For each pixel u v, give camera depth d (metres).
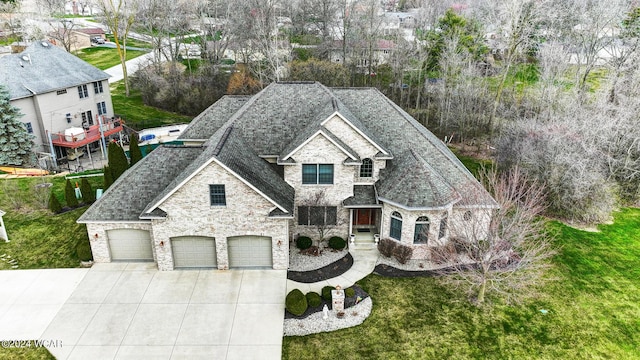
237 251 26.14
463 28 55.94
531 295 25.05
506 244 24.22
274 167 29.41
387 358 20.73
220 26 69.50
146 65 65.31
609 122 35.47
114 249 26.61
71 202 32.41
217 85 59.97
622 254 29.38
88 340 21.17
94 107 47.25
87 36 83.94
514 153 37.22
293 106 30.94
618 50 54.88
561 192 33.59
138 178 26.84
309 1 73.38
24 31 80.31
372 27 62.47
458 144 48.47
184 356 20.34
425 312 23.53
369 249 28.62
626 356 21.31
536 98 50.78
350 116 29.42
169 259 25.88
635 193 36.72
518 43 46.03
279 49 60.16
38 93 40.66
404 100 58.25
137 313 22.84
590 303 24.72
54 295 24.08
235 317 22.69
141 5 70.62
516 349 21.47
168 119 56.38
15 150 39.50
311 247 28.72
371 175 29.06
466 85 49.56
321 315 23.03
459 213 27.48
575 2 52.19
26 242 28.77
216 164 23.61
